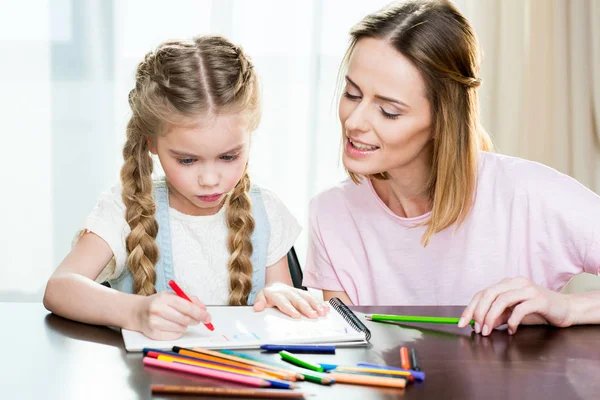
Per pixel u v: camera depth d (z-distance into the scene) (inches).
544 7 106.2
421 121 47.1
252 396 30.5
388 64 45.6
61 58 103.4
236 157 48.4
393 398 30.8
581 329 41.1
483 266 54.0
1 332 38.9
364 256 57.0
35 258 105.3
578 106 103.6
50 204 105.1
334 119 107.7
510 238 53.2
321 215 58.1
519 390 32.0
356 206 57.2
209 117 46.1
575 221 50.8
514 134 106.0
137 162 53.7
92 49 103.6
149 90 47.5
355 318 42.0
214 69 47.5
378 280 56.1
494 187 54.0
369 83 46.0
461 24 48.3
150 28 104.0
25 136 104.0
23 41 102.8
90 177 105.3
